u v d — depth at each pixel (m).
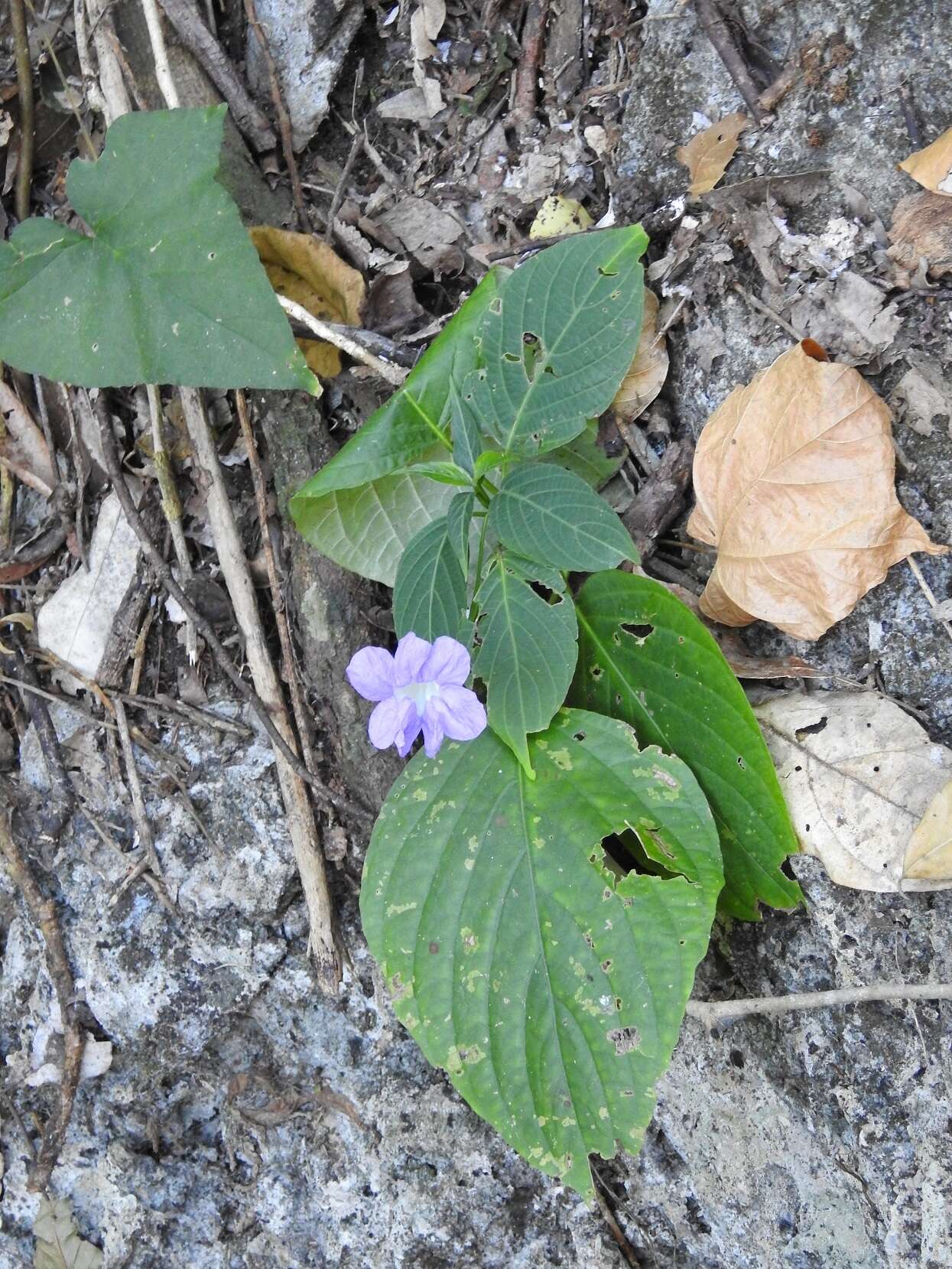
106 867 0.57
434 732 0.48
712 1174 0.53
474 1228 0.55
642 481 0.55
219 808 0.56
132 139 0.53
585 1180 0.49
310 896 0.55
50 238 0.54
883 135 0.52
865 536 0.50
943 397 0.50
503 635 0.50
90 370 0.52
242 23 0.60
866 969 0.50
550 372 0.51
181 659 0.57
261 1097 0.56
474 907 0.50
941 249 0.51
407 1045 0.55
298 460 0.56
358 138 0.59
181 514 0.58
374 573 0.54
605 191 0.57
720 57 0.54
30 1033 0.58
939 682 0.50
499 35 0.58
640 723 0.52
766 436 0.51
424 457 0.54
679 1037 0.53
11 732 0.59
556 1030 0.49
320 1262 0.56
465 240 0.58
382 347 0.57
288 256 0.58
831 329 0.52
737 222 0.54
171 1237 0.57
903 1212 0.50
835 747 0.51
